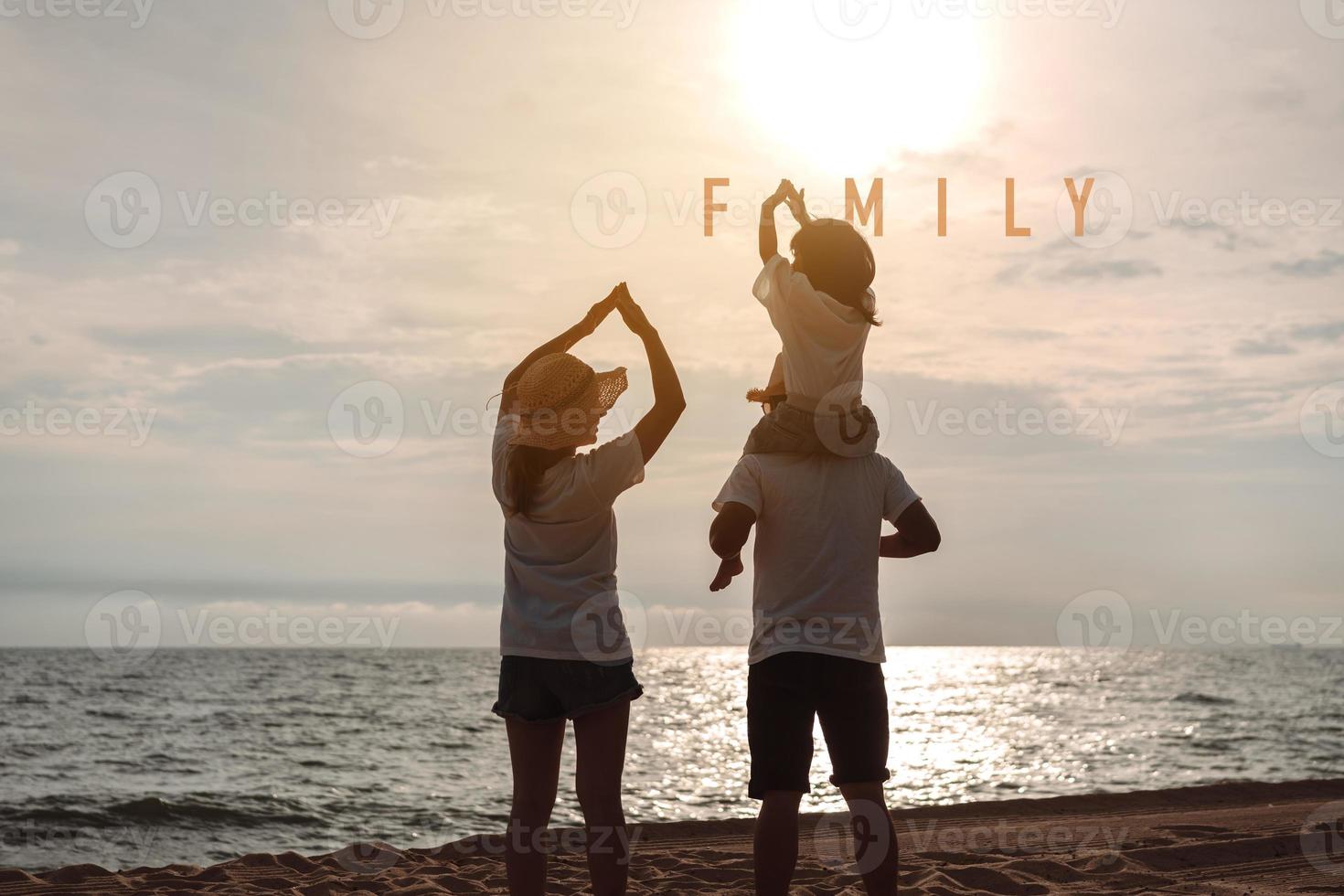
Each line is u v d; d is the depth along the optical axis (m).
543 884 2.97
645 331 3.22
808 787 2.96
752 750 2.97
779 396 3.26
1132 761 18.88
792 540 2.98
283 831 12.40
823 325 3.02
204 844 11.56
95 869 4.77
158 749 23.00
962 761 18.53
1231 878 4.66
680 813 12.35
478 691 48.41
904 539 3.18
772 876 2.88
